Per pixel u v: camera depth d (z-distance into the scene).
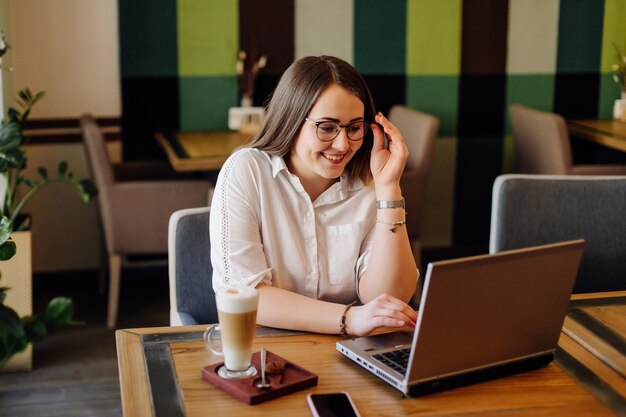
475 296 1.38
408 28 4.52
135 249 3.76
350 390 1.43
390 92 4.57
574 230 2.37
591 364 1.56
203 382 1.45
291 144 1.84
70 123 4.22
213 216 1.85
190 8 4.26
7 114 3.32
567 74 4.72
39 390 3.08
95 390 3.09
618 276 2.39
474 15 4.57
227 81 4.38
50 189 4.26
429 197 4.71
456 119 4.66
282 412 1.35
